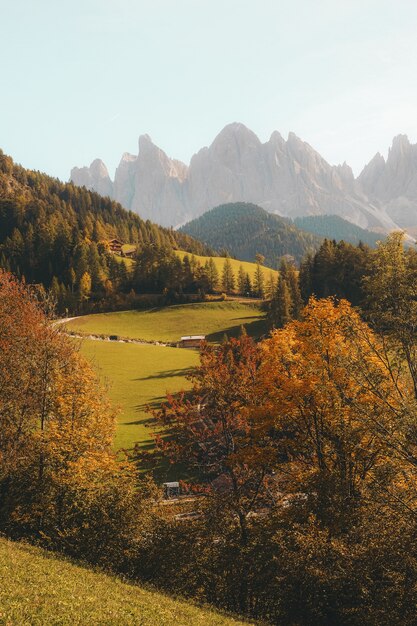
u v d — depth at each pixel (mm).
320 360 27172
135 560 25859
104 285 193500
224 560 25203
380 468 23047
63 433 31828
